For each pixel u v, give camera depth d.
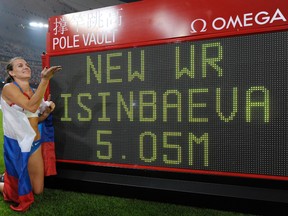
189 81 1.91
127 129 2.09
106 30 2.17
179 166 1.94
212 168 1.85
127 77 2.09
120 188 2.13
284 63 1.68
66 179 2.30
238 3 1.79
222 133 1.82
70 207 1.99
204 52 1.87
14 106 2.03
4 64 20.84
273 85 1.70
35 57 23.31
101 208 1.96
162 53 1.98
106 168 2.18
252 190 1.75
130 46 2.08
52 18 2.39
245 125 1.77
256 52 1.74
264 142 1.72
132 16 2.09
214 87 1.84
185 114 1.92
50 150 2.27
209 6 1.86
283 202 1.66
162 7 1.99
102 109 2.18
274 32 1.70
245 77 1.76
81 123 2.26
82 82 2.25
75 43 2.29
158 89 1.99
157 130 2.00
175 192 1.95
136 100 2.06
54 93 2.37
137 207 1.96
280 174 1.69
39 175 2.16
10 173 2.04
